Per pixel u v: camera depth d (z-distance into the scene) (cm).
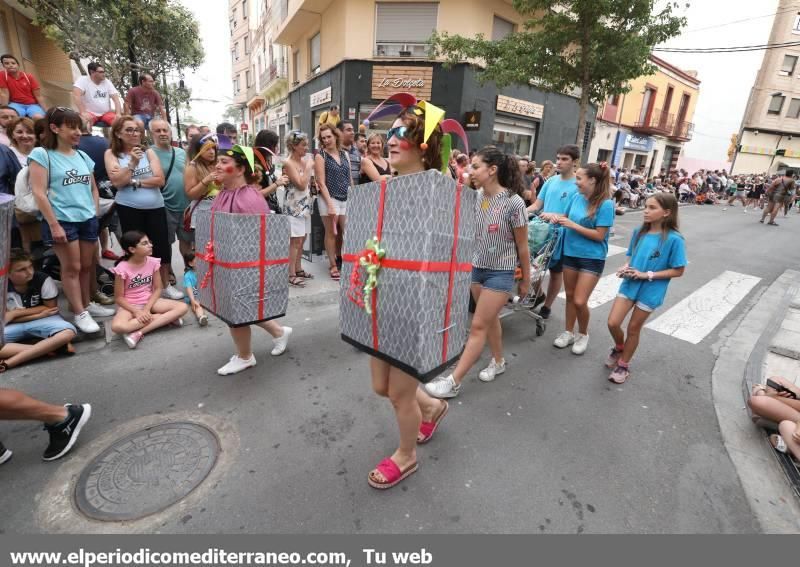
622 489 222
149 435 244
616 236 970
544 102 1463
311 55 1636
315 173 512
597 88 916
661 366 363
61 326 320
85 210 338
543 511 206
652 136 2309
